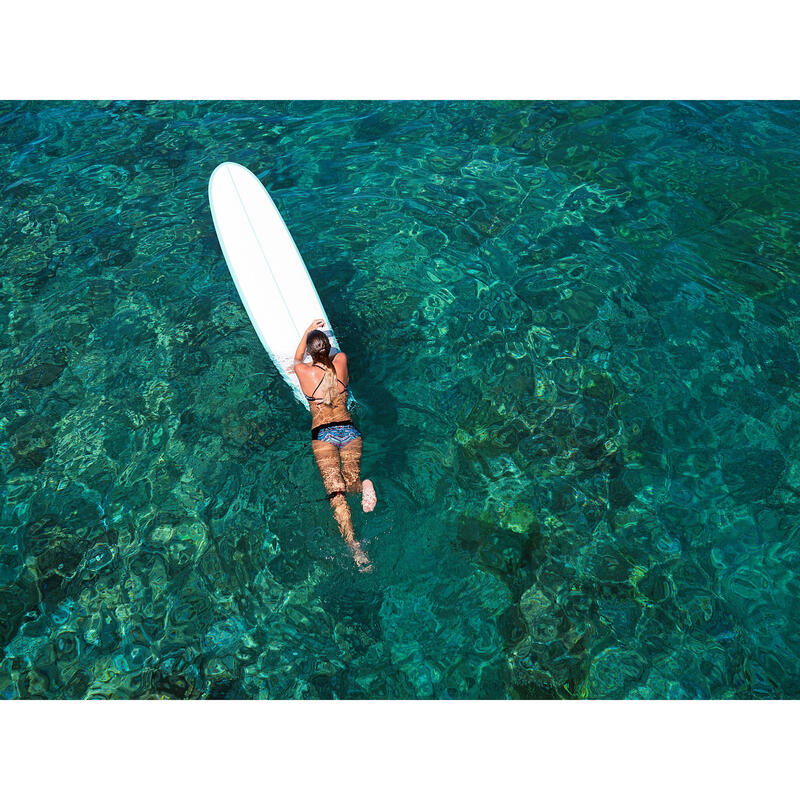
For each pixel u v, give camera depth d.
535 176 8.27
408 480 5.21
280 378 6.03
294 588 4.72
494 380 5.98
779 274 6.81
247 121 9.62
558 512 5.06
